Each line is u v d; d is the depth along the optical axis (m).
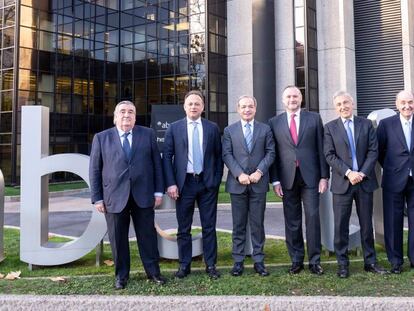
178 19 24.34
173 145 5.36
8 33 22.03
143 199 4.90
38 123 5.82
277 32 22.28
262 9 21.66
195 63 23.45
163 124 13.30
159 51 25.16
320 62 22.33
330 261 5.95
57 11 23.62
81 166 5.79
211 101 22.70
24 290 4.65
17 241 7.85
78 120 24.64
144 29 25.88
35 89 22.42
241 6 23.19
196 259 6.20
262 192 5.26
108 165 4.90
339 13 21.95
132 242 7.57
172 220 10.79
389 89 21.95
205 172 5.30
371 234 5.22
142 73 25.86
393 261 5.23
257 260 5.28
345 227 5.15
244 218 5.33
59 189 19.56
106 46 26.30
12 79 21.77
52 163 5.78
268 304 4.07
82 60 24.94
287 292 4.42
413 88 21.70
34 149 5.80
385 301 3.99
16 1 21.67
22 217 5.77
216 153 5.48
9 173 21.61
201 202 5.36
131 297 4.27
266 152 5.30
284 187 5.32
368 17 22.61
